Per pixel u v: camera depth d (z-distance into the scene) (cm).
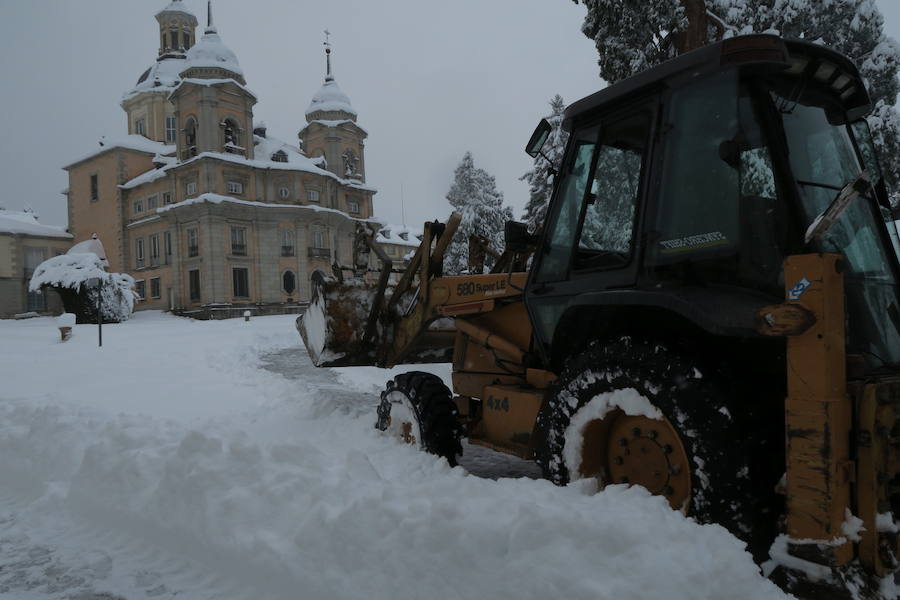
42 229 5919
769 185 273
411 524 259
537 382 421
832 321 229
